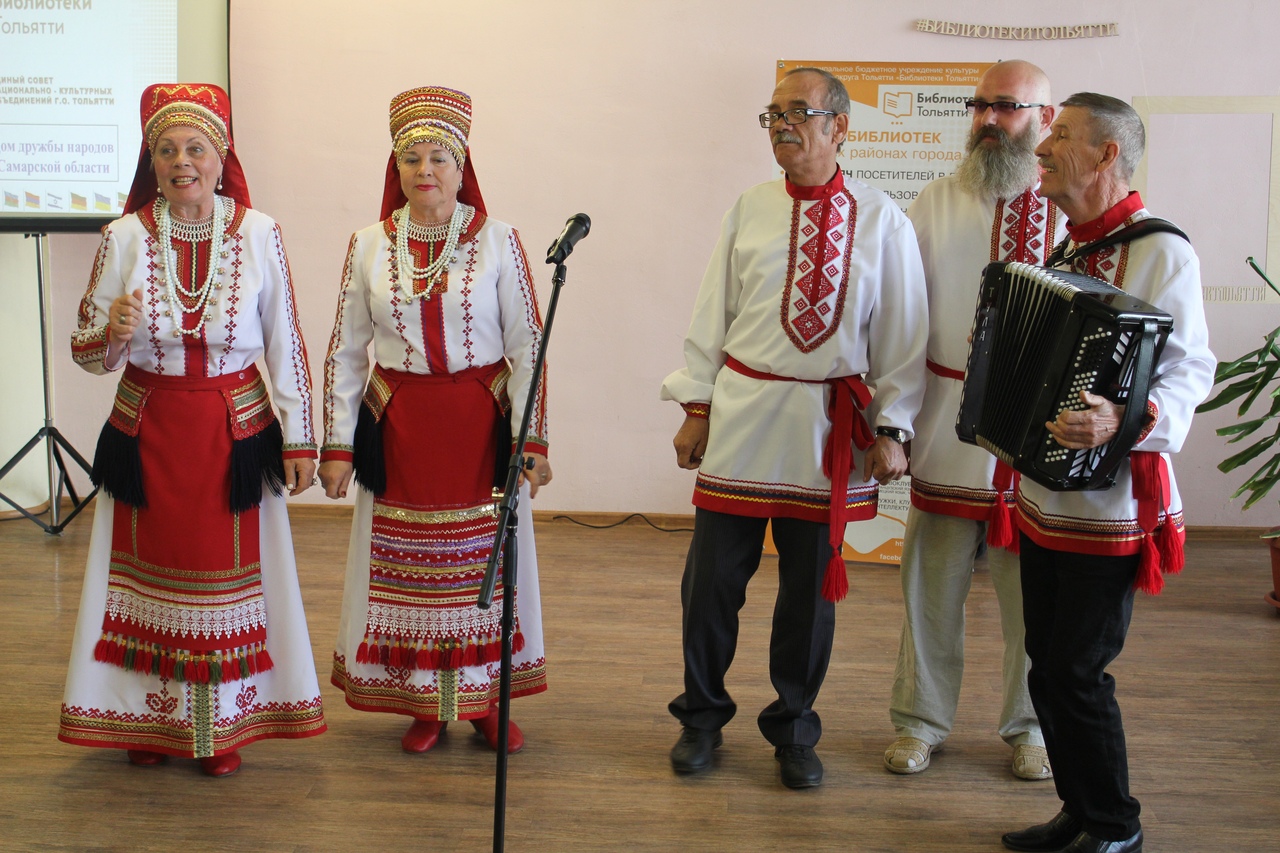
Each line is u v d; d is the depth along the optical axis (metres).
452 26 5.08
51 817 2.53
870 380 2.70
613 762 2.85
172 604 2.61
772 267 2.63
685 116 5.07
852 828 2.54
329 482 2.74
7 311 5.05
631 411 5.27
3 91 4.80
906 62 4.78
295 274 5.23
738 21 5.01
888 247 2.62
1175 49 4.91
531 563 2.85
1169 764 2.89
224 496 2.61
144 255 2.57
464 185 2.80
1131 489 2.20
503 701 2.05
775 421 2.64
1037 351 2.14
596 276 5.20
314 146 5.16
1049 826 2.43
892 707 2.92
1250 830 2.56
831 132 2.60
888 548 4.77
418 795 2.66
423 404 2.73
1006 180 2.65
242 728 2.71
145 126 2.55
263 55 5.11
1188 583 4.47
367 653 2.79
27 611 3.89
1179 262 2.19
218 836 2.46
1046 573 2.37
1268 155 4.94
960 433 2.42
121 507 2.63
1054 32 4.91
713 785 2.73
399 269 2.71
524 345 2.77
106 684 2.68
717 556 2.72
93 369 2.59
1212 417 5.06
